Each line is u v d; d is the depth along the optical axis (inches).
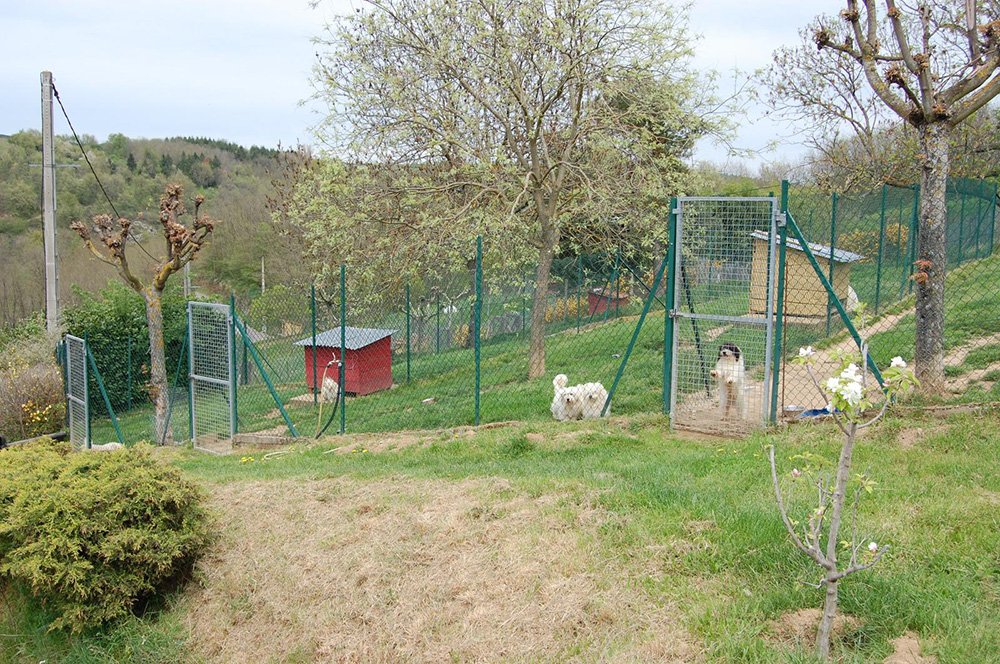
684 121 559.5
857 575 170.2
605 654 163.0
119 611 227.5
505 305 646.5
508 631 177.8
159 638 221.3
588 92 561.3
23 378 650.8
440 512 245.9
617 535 210.7
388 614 196.1
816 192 545.6
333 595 211.2
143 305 787.4
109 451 265.0
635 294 742.5
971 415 269.7
